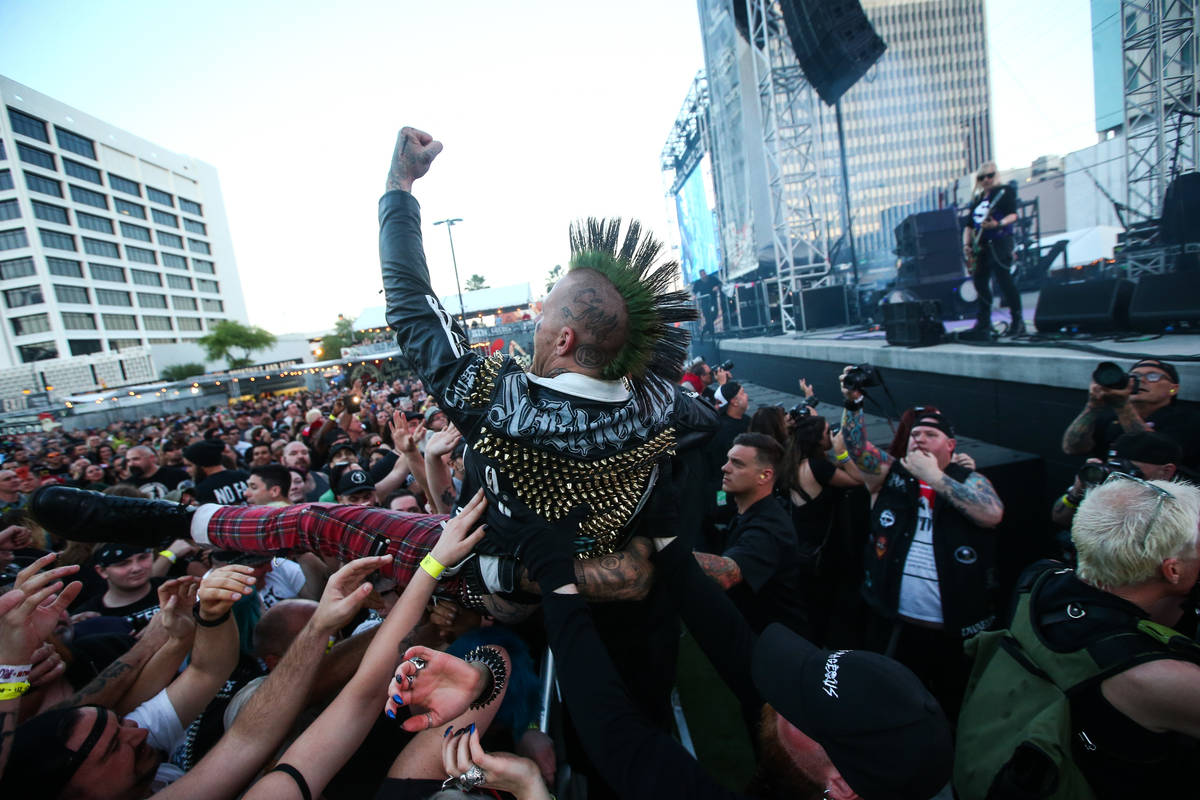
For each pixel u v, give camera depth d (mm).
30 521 3197
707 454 3807
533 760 1174
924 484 2520
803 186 13602
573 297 965
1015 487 3459
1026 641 1543
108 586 2969
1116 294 4867
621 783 838
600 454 964
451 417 1022
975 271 6004
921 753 761
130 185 73250
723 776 2637
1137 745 1312
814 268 14047
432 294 1098
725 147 17531
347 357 33750
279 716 1184
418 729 947
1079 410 3760
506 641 1249
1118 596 1434
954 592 2371
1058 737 1359
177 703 1386
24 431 30391
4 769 1014
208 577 1372
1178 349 3850
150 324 74125
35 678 1477
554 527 994
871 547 2668
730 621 1191
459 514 1107
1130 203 6367
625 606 1224
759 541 2346
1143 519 1371
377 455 5445
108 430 22750
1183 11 5672
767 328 15648
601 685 888
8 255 60812
